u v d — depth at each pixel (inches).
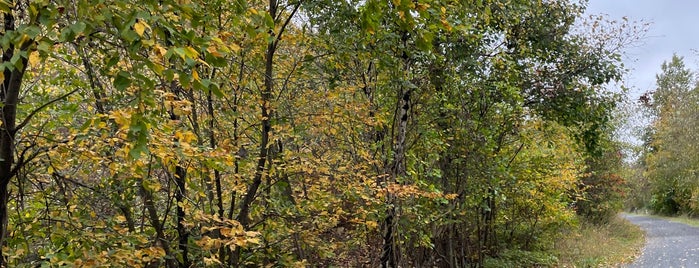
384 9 134.1
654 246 661.3
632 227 896.3
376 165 255.4
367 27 132.8
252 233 159.0
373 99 259.4
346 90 228.2
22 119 154.5
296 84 223.0
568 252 537.0
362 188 225.9
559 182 463.5
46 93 174.9
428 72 272.5
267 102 201.6
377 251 278.4
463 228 370.0
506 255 452.1
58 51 150.6
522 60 390.0
